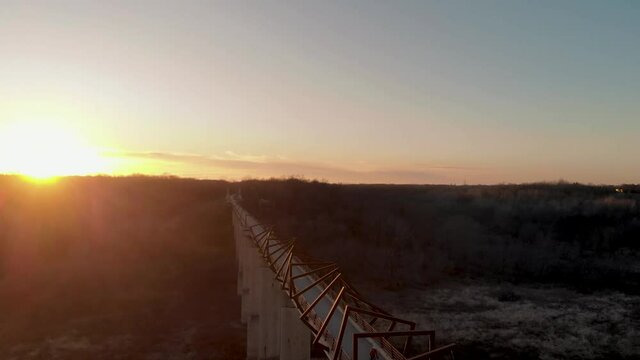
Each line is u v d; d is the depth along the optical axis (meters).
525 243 79.50
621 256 73.25
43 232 68.06
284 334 25.09
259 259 38.28
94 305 49.00
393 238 77.00
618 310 50.25
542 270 65.31
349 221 85.19
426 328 44.44
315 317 24.72
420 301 53.78
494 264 67.88
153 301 50.56
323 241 74.88
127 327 44.44
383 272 62.56
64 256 64.00
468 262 69.00
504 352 39.50
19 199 85.31
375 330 22.70
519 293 57.00
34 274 56.56
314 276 33.81
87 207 88.56
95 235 71.44
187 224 83.06
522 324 46.00
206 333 43.31
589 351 39.75
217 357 38.91
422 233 80.75
